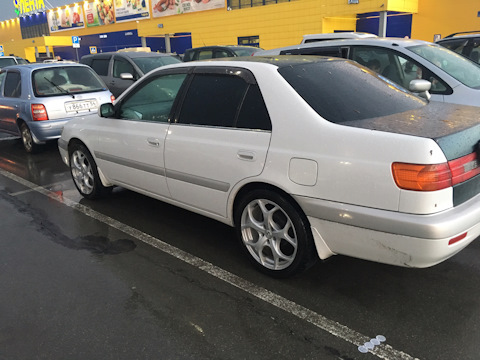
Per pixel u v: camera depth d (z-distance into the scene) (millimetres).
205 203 3580
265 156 3006
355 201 2629
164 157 3785
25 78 7480
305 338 2592
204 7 30062
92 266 3549
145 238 4062
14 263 3635
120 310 2932
